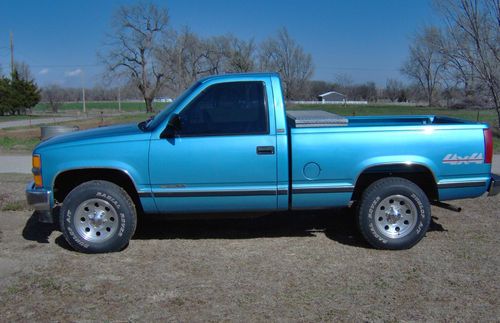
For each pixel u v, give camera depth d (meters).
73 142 4.93
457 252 5.00
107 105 98.69
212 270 4.55
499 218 6.29
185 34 61.72
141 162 4.86
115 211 4.95
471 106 18.97
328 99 95.75
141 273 4.48
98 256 4.94
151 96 68.50
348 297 3.95
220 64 62.47
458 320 3.56
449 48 17.08
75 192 4.93
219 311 3.71
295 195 4.97
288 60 62.97
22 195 7.65
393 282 4.24
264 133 4.89
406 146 4.96
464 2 16.03
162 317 3.62
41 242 5.41
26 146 16.16
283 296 3.97
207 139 4.86
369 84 104.56
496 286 4.15
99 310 3.74
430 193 5.31
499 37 16.05
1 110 64.31
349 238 5.50
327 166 4.93
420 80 73.88
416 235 5.04
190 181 4.90
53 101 79.06
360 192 5.35
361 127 4.94
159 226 6.02
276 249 5.14
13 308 3.78
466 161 5.04
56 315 3.66
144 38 66.44
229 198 4.95
